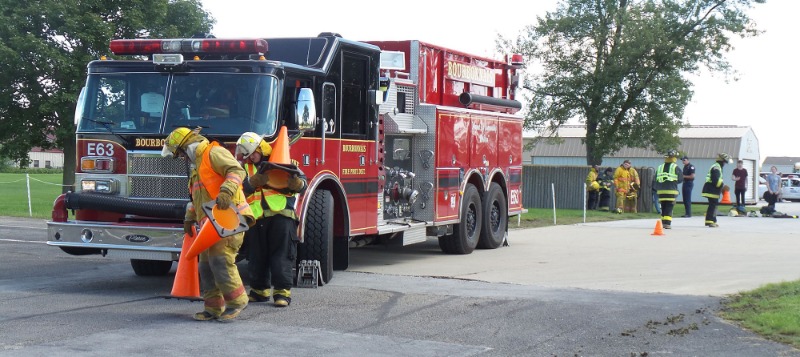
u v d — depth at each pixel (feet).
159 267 36.70
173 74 32.01
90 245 30.86
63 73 100.37
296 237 29.40
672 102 109.29
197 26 111.24
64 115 101.81
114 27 102.73
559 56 113.80
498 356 22.16
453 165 45.01
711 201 69.05
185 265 26.35
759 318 25.90
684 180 85.10
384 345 23.17
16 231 56.24
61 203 31.78
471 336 24.45
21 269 38.50
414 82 43.37
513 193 53.26
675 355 22.22
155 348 22.29
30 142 106.63
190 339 23.48
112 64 32.58
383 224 40.29
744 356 22.02
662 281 35.91
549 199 100.99
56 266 39.73
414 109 43.47
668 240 55.72
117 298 30.50
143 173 31.53
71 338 23.34
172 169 31.19
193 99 31.68
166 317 26.71
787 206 125.29
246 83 31.50
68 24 98.63
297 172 28.81
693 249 49.85
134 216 31.83
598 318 27.09
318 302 29.86
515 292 32.37
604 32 109.81
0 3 100.37
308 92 31.68
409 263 42.34
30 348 22.06
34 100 103.09
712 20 107.65
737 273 38.73
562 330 25.32
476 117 47.78
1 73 100.48
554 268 40.40
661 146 112.78
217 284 25.86
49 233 31.35
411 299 30.58
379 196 39.55
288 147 29.86
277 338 23.82
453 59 47.34
